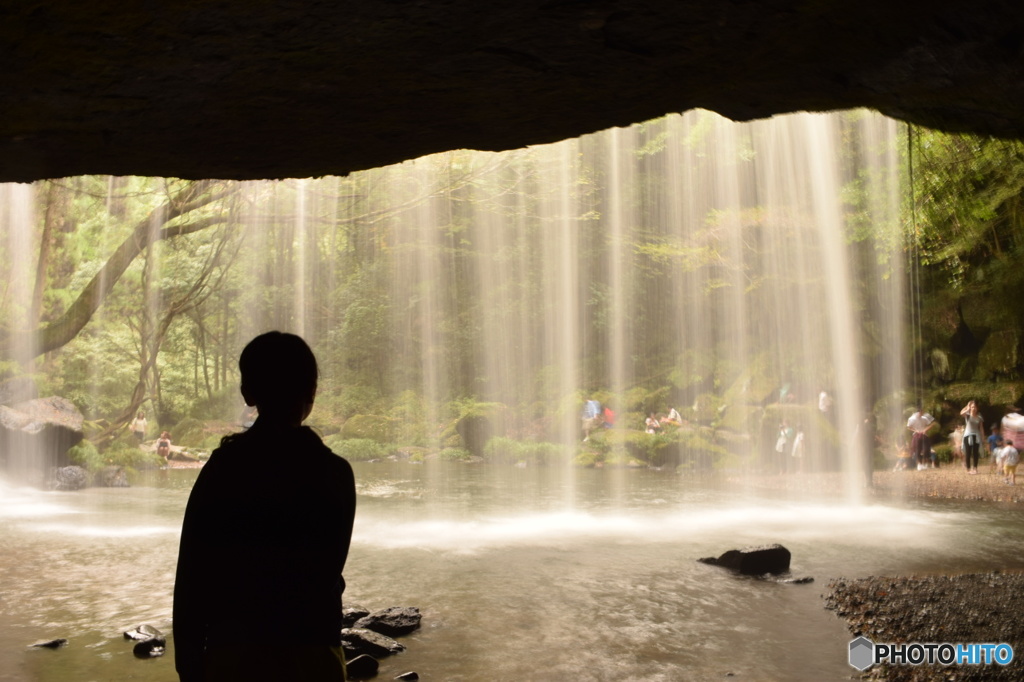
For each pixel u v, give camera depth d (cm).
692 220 3631
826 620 745
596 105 505
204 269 3000
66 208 2819
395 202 3206
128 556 1075
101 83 427
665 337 3644
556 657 638
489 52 432
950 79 471
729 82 485
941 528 1349
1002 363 2522
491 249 4012
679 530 1330
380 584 902
